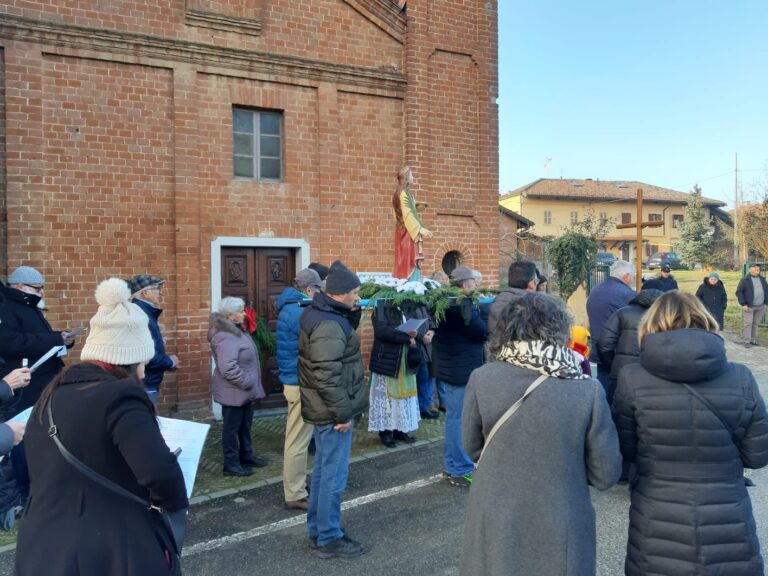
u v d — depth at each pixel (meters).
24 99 6.95
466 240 9.77
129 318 2.38
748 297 13.52
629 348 5.12
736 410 2.69
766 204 25.19
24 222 6.95
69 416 2.18
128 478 2.22
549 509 2.46
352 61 8.88
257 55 8.14
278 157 8.56
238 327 6.18
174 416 7.68
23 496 3.88
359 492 5.46
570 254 14.03
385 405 6.72
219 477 5.90
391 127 9.20
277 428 7.70
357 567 4.10
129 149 7.51
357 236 8.95
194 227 7.83
